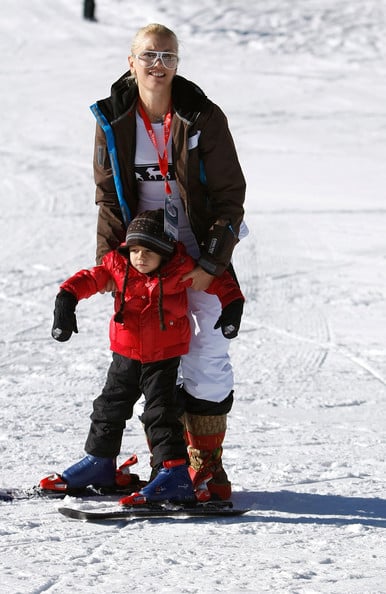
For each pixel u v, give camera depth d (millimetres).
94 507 10773
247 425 15539
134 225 10562
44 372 19094
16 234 32875
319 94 63281
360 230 33906
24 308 24484
